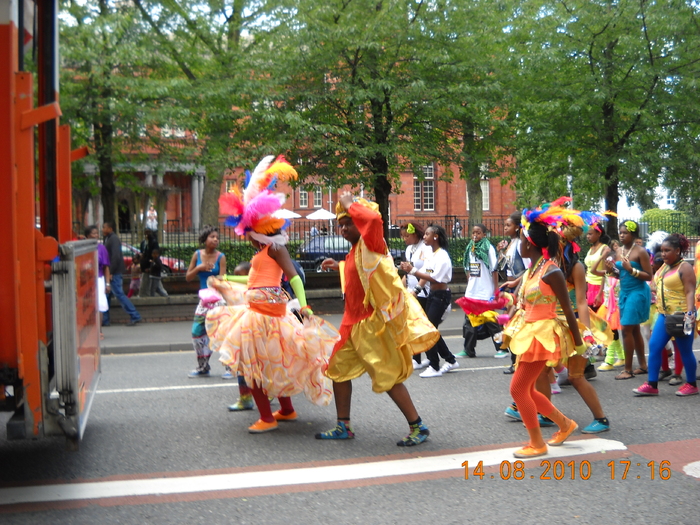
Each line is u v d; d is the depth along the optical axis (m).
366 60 16.52
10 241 4.19
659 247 9.49
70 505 4.38
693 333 7.50
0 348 4.21
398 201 49.09
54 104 4.26
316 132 15.88
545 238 5.37
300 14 16.41
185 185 35.41
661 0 18.17
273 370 5.91
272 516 4.21
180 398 7.55
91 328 5.48
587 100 18.39
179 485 4.74
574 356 5.98
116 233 15.94
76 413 4.31
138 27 15.59
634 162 18.59
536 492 4.61
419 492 4.61
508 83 18.59
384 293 5.36
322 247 17.14
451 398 7.44
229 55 17.03
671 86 18.84
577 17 18.59
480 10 17.50
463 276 18.27
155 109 14.79
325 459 5.32
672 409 6.91
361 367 5.73
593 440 5.80
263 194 5.94
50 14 5.15
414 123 17.77
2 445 5.74
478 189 26.84
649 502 4.43
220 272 8.86
